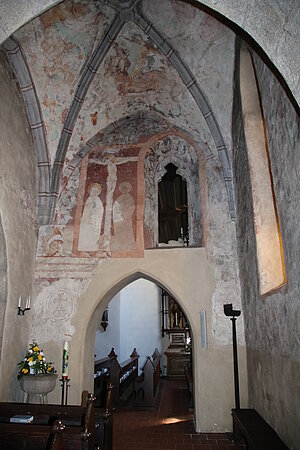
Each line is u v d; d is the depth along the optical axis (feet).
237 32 17.75
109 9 23.98
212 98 27.43
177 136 31.37
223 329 26.50
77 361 26.55
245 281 24.99
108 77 27.73
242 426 18.42
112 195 30.25
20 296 25.34
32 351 25.08
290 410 15.15
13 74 25.43
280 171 15.40
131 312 62.85
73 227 29.19
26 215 26.71
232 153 28.12
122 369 37.78
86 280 28.12
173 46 25.71
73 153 29.78
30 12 11.56
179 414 31.30
